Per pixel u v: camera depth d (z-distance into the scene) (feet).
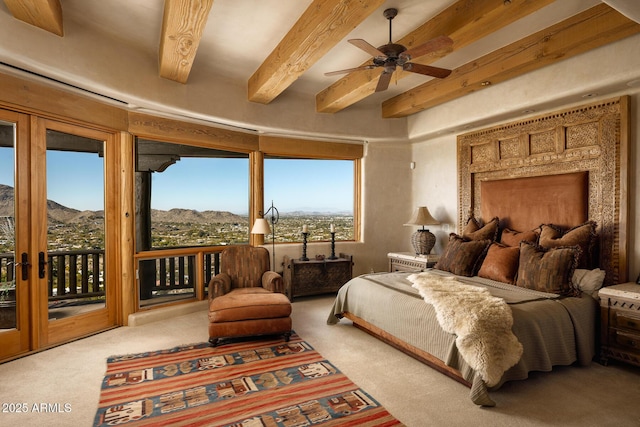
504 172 15.11
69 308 11.88
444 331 8.91
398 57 9.37
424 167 19.39
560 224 12.83
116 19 10.43
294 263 17.06
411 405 7.86
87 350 10.87
